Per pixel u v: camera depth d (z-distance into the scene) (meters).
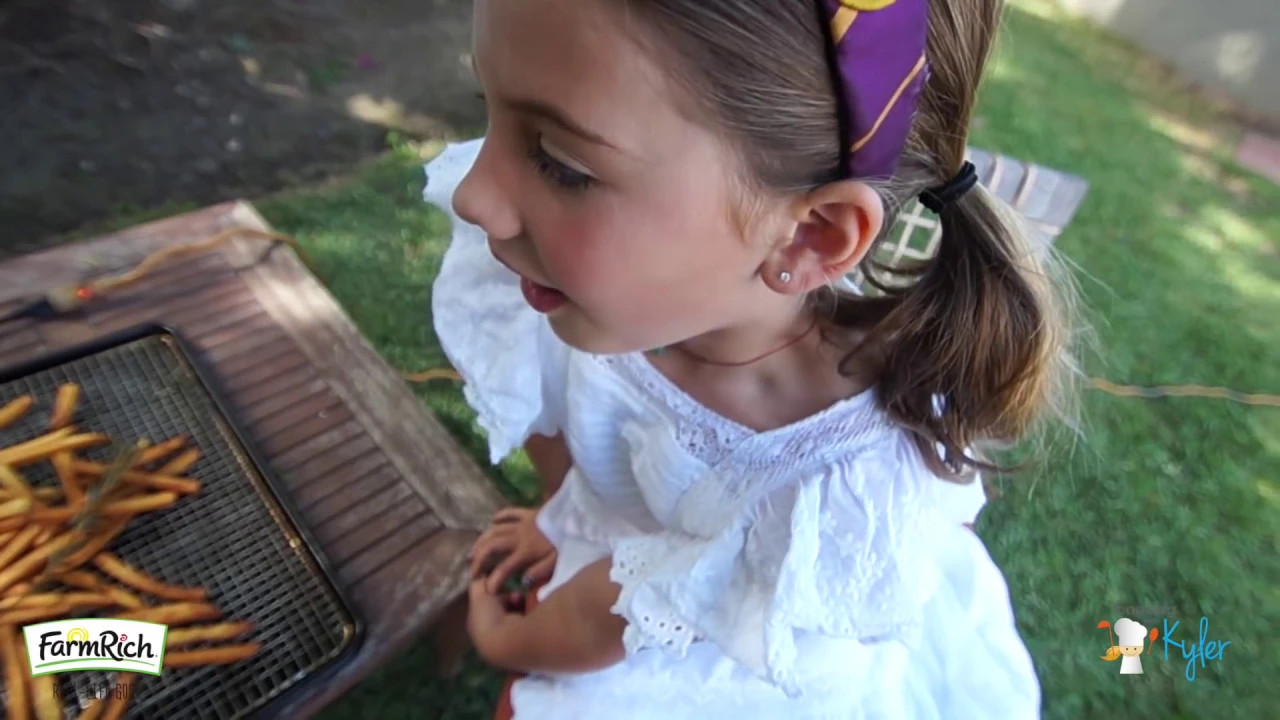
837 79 0.43
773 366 0.64
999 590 0.89
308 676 0.80
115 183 1.67
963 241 0.56
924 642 0.82
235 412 1.01
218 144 1.81
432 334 1.51
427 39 2.31
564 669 0.81
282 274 1.18
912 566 0.61
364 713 1.07
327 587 0.86
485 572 0.94
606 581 0.75
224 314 1.11
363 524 0.94
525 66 0.42
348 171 1.82
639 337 0.55
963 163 0.55
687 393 0.67
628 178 0.45
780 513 0.61
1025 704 0.82
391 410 1.05
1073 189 1.32
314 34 2.21
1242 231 2.40
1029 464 0.91
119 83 1.89
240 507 0.90
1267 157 2.94
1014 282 0.57
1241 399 1.77
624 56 0.40
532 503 1.32
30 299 1.07
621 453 0.76
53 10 2.02
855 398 0.62
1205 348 1.89
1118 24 3.58
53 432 0.89
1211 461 1.64
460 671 1.12
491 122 0.48
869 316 0.65
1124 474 1.57
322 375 1.07
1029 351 0.59
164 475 0.88
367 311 1.52
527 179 0.48
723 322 0.56
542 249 0.50
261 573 0.86
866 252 0.54
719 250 0.48
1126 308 1.95
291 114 1.94
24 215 1.56
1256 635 1.39
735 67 0.41
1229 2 3.21
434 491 0.99
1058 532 1.46
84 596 0.78
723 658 0.78
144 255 1.16
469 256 0.84
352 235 1.65
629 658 0.79
